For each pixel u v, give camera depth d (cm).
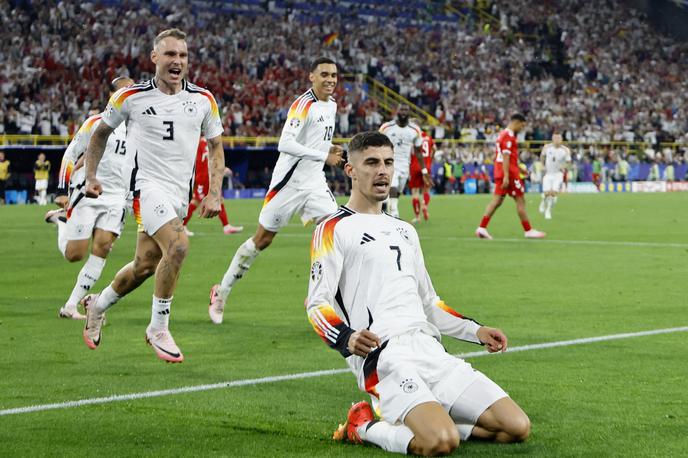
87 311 1164
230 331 1345
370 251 804
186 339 1283
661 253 2433
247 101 6725
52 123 5884
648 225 3488
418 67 8044
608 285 1808
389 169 819
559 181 3900
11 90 5953
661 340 1231
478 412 756
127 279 1143
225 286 1413
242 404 912
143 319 1452
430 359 777
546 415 855
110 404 912
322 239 808
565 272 2030
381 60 7900
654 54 9531
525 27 9181
